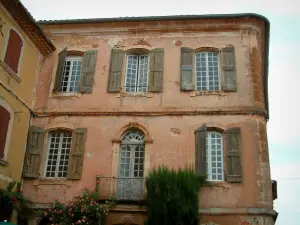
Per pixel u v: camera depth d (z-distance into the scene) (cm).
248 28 1755
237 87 1631
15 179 1504
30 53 1691
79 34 1834
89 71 1734
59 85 1712
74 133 1614
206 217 1421
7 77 1494
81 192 1517
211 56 1742
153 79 1681
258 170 1474
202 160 1491
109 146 1585
